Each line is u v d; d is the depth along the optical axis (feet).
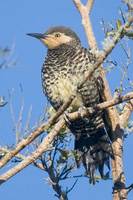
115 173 34.17
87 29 35.53
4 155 28.89
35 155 27.45
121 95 28.76
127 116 35.99
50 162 33.94
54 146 34.88
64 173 33.91
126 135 35.88
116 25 28.68
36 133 27.58
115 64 29.35
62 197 33.17
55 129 28.60
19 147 27.09
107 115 37.37
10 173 26.71
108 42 27.55
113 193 33.17
